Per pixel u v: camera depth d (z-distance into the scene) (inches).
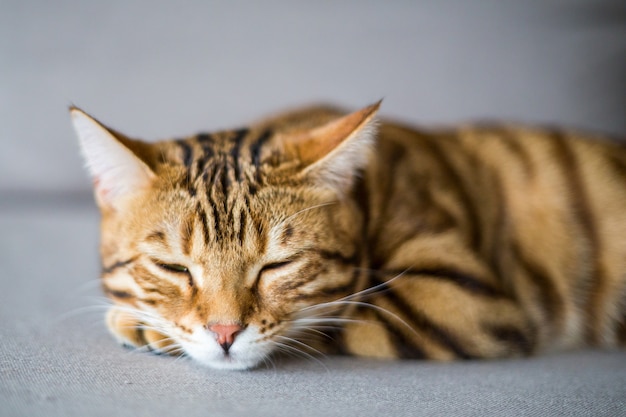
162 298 18.1
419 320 19.3
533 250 21.7
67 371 17.3
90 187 37.2
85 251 28.9
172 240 17.9
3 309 21.3
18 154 36.6
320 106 23.7
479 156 22.5
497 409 16.7
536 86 38.4
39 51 36.8
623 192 22.5
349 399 16.8
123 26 37.4
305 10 38.5
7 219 34.9
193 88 37.5
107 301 20.6
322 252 18.4
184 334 17.8
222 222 17.9
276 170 18.7
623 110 38.2
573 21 39.0
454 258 19.7
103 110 36.8
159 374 17.6
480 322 19.4
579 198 22.3
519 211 22.0
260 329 17.7
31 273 25.4
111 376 17.3
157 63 37.4
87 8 37.3
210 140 19.9
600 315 22.0
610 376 18.9
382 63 38.2
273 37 38.1
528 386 18.0
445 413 16.4
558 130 24.2
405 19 38.7
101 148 18.5
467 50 38.5
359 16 38.6
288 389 17.2
